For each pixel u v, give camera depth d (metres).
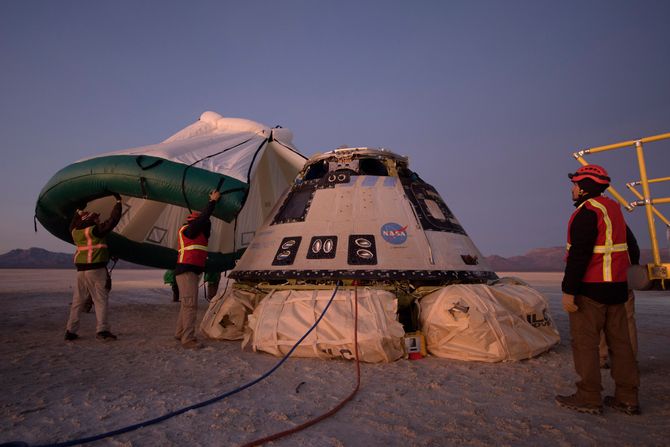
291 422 2.91
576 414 3.10
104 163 6.81
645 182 3.76
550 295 16.17
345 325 4.71
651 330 7.21
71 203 7.55
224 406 3.24
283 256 5.82
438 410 3.18
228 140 7.96
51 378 4.04
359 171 6.90
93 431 2.74
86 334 6.78
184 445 2.53
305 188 6.79
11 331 7.02
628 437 2.67
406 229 5.85
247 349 5.42
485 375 4.18
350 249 5.60
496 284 6.09
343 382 3.92
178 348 5.55
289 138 9.40
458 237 6.33
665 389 3.75
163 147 7.14
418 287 5.54
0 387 3.74
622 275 3.17
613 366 3.23
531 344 4.84
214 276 12.12
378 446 2.52
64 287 20.31
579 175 3.45
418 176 7.12
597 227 3.19
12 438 2.62
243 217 9.62
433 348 5.00
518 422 2.93
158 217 9.92
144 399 3.41
